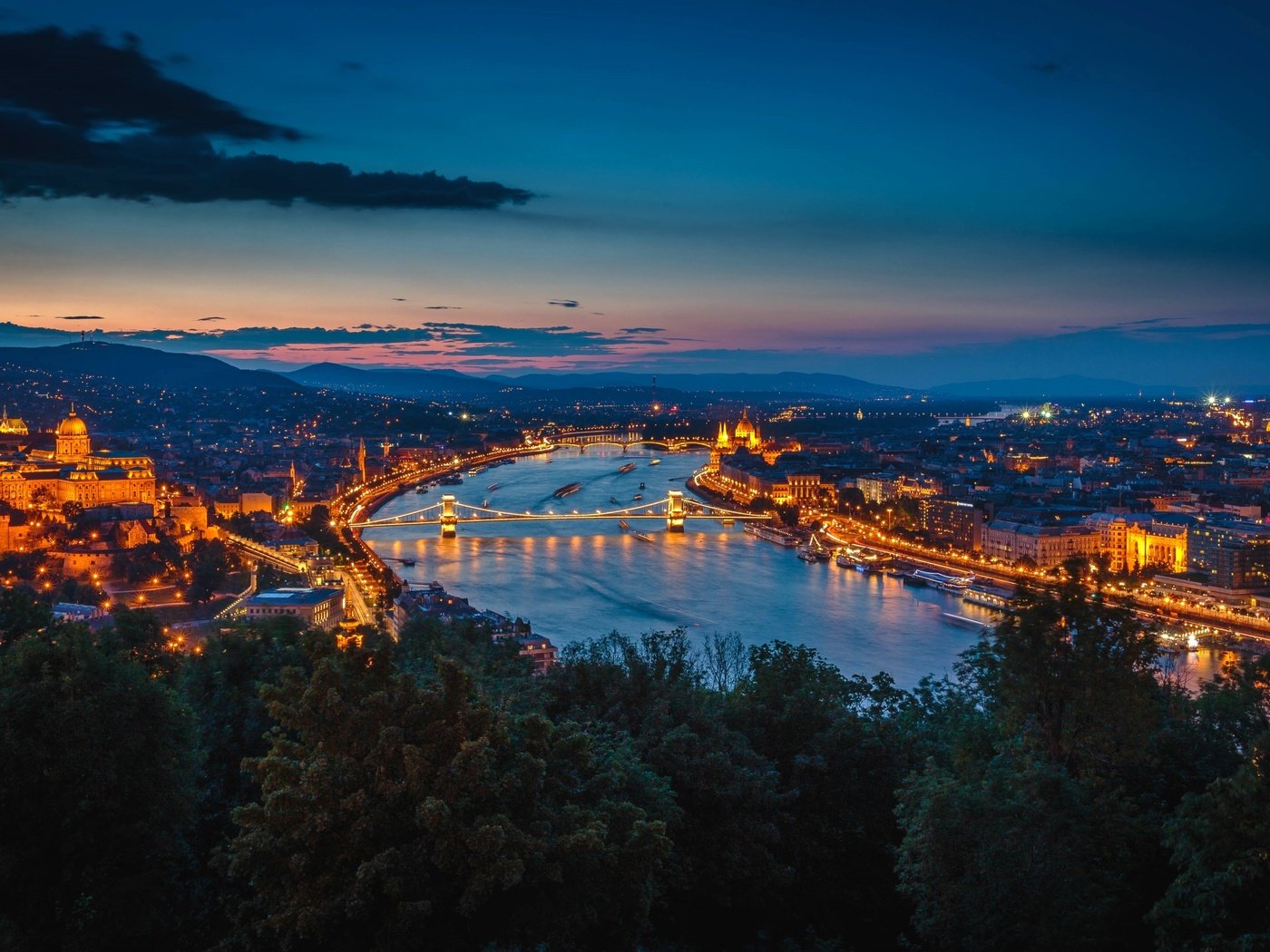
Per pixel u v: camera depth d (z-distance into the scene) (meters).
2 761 89.06
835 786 121.56
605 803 85.50
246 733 123.56
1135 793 115.31
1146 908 97.12
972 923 90.31
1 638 130.50
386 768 76.75
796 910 114.75
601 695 129.62
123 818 93.00
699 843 107.06
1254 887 83.69
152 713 94.69
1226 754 121.94
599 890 80.75
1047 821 89.75
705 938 110.00
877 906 116.62
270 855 77.94
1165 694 148.75
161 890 92.81
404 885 73.12
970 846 93.50
